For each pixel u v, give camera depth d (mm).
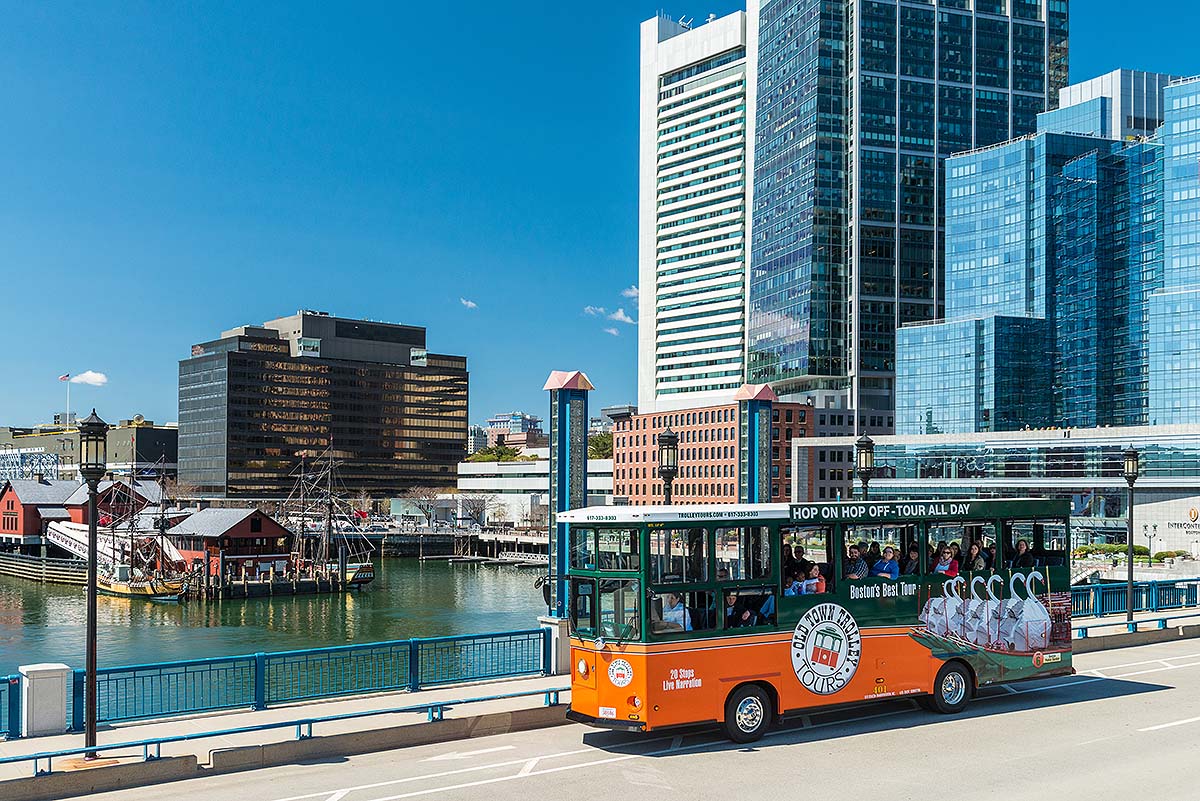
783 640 20609
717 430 161750
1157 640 35156
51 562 119188
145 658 68250
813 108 196625
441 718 20875
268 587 108500
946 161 181250
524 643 30734
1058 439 120312
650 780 17422
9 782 16375
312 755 19172
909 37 198875
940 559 22938
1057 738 20391
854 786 16953
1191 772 17688
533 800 16266
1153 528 107375
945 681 22844
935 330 168875
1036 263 167375
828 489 161375
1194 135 141000
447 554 177250
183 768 17875
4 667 63906
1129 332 155625
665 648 19266
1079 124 184875
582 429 27797
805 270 194875
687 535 19781
